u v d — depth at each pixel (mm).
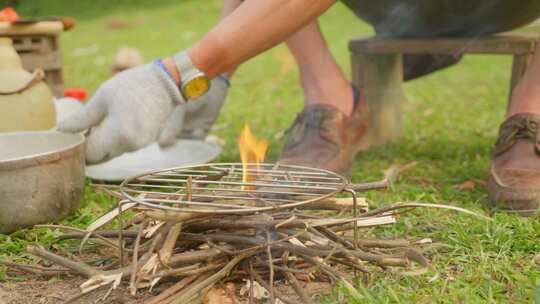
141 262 1370
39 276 1602
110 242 1517
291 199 1613
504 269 1582
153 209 1413
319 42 2486
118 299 1446
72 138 2139
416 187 2303
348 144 2430
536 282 1484
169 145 2529
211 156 2512
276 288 1483
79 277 1590
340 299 1411
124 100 1794
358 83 2840
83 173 2062
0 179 1837
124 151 1935
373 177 2447
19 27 2961
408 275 1439
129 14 11453
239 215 1464
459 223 1881
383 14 2594
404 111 3869
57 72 3188
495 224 1852
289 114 3812
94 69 5898
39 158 1879
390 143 2971
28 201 1878
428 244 1715
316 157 2324
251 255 1442
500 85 4770
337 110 2426
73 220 2008
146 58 6445
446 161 2705
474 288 1482
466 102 4113
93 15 11984
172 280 1484
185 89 1756
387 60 2906
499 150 2193
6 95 2346
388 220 1567
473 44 2539
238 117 3768
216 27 1728
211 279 1361
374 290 1454
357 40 2781
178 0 12422
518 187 2006
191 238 1454
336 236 1527
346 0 2633
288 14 1653
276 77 5445
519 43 2480
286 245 1405
